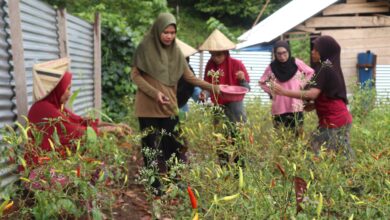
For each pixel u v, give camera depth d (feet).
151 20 46.01
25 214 10.73
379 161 12.42
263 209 9.43
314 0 39.27
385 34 35.96
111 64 30.66
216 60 18.71
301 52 49.80
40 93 13.12
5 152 10.78
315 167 11.50
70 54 22.72
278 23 39.37
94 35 27.63
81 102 24.98
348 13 35.81
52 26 19.65
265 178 10.77
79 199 10.82
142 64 16.12
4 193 10.63
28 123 11.40
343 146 13.92
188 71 17.17
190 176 11.14
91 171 11.11
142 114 16.29
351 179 12.00
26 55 16.06
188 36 70.54
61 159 10.80
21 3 15.78
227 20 76.33
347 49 36.09
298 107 15.16
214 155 12.41
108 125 14.48
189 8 77.66
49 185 10.46
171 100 16.39
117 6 46.16
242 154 12.01
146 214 13.05
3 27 13.98
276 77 18.79
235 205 9.30
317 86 15.64
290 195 9.30
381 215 10.58
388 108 25.04
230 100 16.96
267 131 13.56
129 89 30.91
